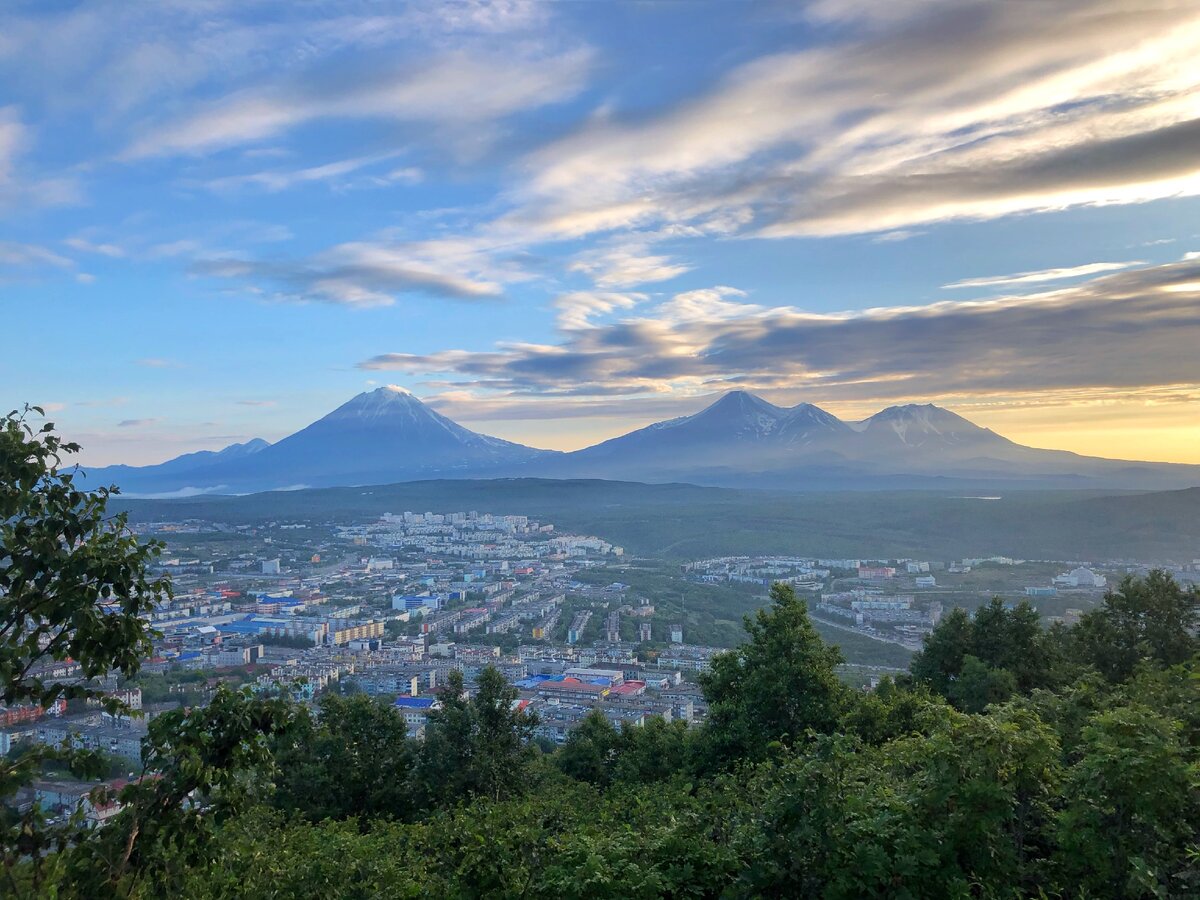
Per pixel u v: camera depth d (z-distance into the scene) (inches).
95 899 225.8
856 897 277.1
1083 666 865.5
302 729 254.2
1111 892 278.2
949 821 279.1
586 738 1096.8
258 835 450.3
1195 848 271.9
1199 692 419.2
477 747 836.6
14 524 240.5
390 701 855.1
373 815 758.5
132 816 237.5
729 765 713.6
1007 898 273.1
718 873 297.7
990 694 829.8
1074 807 282.7
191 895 283.0
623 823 410.6
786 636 751.1
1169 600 893.2
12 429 240.2
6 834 223.1
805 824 287.4
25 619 244.2
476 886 343.0
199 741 238.4
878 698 748.6
